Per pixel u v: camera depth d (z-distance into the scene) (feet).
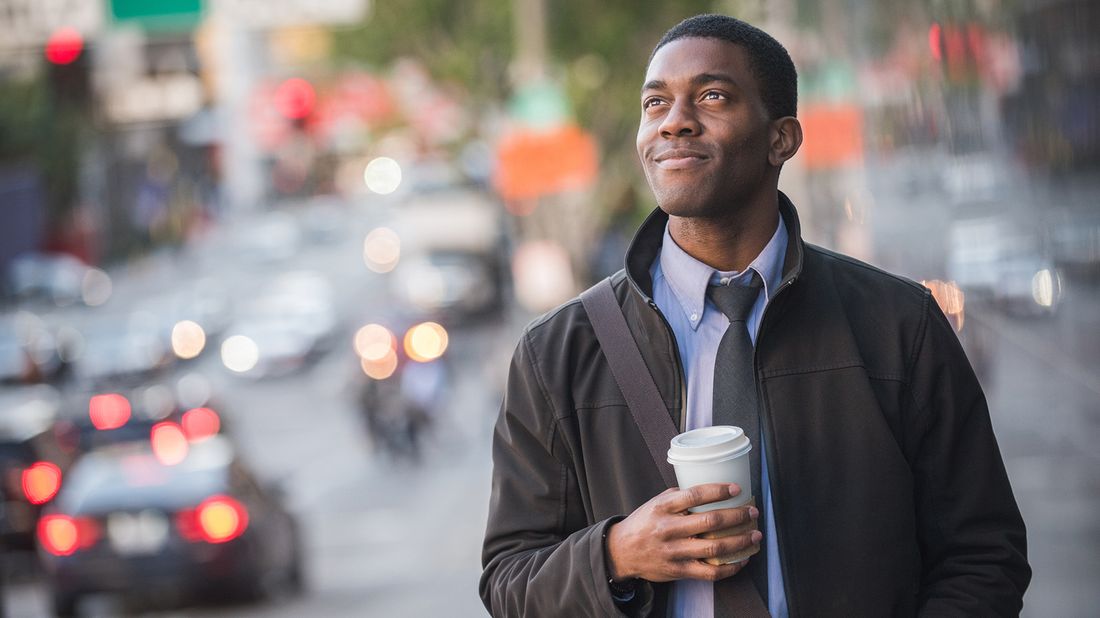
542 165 93.25
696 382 10.09
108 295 238.07
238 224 358.23
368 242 274.16
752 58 10.15
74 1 55.42
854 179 25.64
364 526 78.13
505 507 10.41
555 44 123.75
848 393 9.91
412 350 114.73
